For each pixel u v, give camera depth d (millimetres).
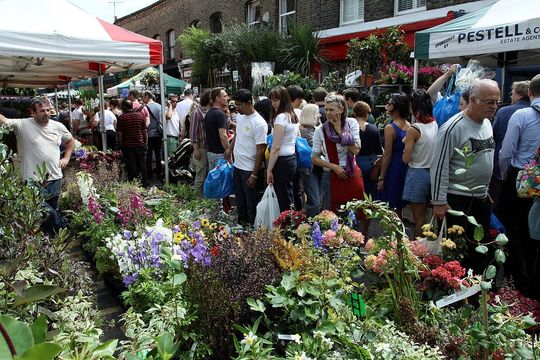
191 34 14695
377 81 8094
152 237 3420
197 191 6609
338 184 4648
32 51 5816
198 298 2549
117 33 6711
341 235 3252
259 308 2447
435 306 2686
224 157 6094
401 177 4617
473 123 3281
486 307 2178
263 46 12336
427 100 4340
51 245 2916
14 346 951
